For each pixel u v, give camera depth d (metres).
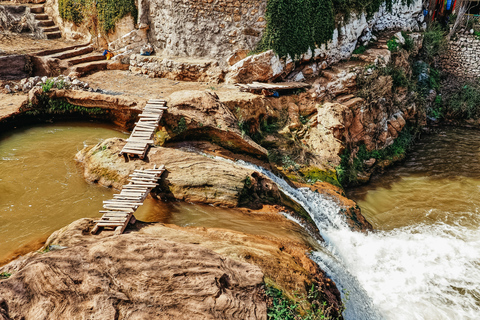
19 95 14.63
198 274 6.71
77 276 6.32
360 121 16.28
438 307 9.48
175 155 10.97
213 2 15.90
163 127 12.84
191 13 16.28
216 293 6.46
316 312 7.32
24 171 11.14
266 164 13.19
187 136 12.79
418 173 16.38
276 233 9.48
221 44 16.34
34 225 9.07
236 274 7.08
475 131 20.64
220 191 10.23
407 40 20.66
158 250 7.03
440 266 10.87
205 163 10.85
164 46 17.48
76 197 10.23
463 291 10.02
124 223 8.28
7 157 11.79
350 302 8.74
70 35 19.36
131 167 10.71
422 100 20.06
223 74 16.39
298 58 16.66
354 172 15.16
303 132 15.11
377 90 16.91
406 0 21.55
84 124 14.23
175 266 6.77
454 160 17.41
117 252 6.86
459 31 23.05
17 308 5.90
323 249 10.07
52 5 19.73
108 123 14.14
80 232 7.95
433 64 23.80
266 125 14.92
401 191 15.08
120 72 17.36
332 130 14.89
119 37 18.05
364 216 13.41
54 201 10.01
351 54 18.64
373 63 17.72
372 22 19.67
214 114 12.83
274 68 16.00
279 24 15.73
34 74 16.91
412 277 10.39
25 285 6.16
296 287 7.65
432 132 20.52
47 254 6.79
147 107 12.70
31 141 12.80
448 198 14.52
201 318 6.16
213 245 8.09
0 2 20.97
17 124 13.52
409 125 19.33
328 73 16.94
